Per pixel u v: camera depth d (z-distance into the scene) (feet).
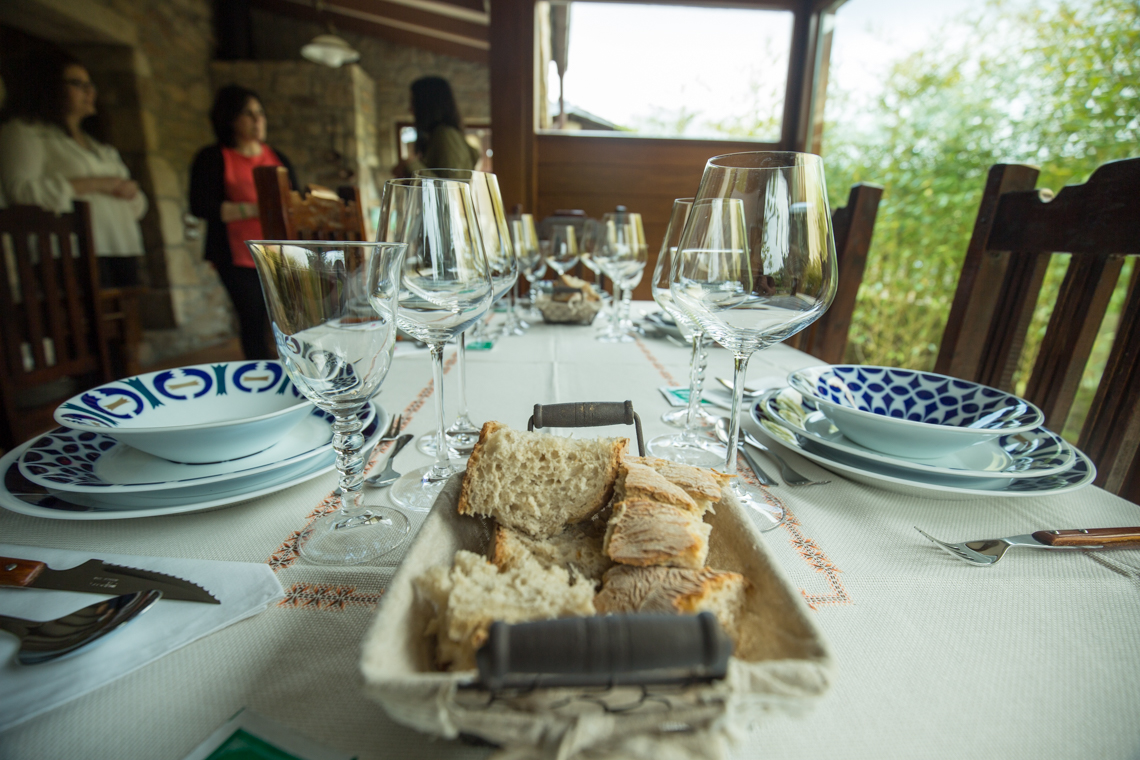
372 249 1.27
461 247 1.72
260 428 1.53
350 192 5.55
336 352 1.31
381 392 2.60
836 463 1.61
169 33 14.23
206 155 7.59
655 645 0.63
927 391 2.07
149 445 1.43
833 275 1.47
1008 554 1.32
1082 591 1.19
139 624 1.01
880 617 1.11
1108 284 2.48
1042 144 5.71
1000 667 0.99
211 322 15.44
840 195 8.02
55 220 4.58
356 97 17.06
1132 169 2.35
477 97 18.78
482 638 0.68
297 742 0.82
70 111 10.60
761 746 0.84
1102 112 5.24
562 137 8.47
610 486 1.14
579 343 3.73
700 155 8.55
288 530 1.40
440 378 1.74
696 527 0.99
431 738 0.83
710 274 1.51
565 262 4.49
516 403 2.46
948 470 1.46
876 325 7.68
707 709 0.65
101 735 0.83
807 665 0.67
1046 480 1.50
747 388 2.66
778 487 1.67
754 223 1.46
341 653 1.00
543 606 0.80
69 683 0.88
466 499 1.13
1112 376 2.35
